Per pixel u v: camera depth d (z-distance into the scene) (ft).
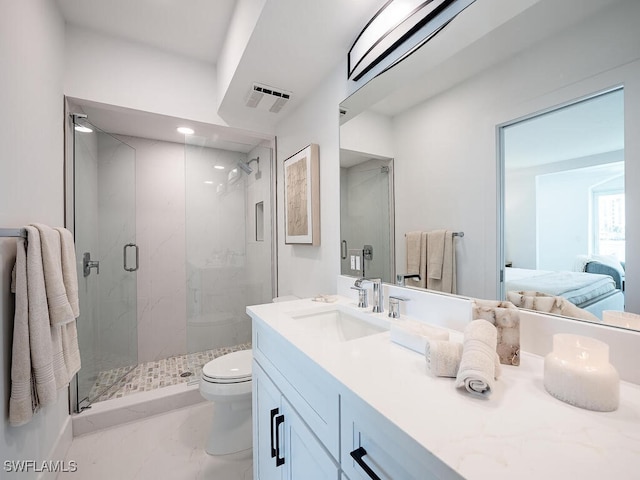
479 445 1.42
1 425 3.17
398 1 3.63
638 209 2.00
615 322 2.12
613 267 2.11
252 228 8.45
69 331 4.18
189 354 7.97
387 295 4.17
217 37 5.99
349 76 4.58
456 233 3.26
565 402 1.81
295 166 6.46
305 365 2.60
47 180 4.62
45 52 4.50
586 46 2.24
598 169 2.18
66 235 4.32
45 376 3.54
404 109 3.85
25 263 3.46
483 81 2.96
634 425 1.59
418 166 3.69
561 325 2.37
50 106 4.72
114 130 8.14
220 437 5.18
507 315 2.37
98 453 5.10
